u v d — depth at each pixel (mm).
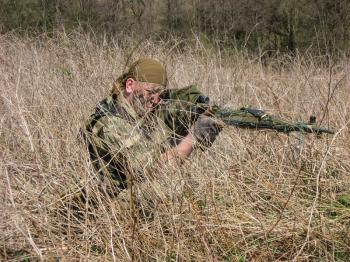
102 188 2885
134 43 6133
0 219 2836
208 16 11797
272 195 3186
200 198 3094
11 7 11727
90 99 4141
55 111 3938
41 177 3248
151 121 3070
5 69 5344
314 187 3396
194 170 3232
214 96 4457
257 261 2703
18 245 2807
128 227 2799
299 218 2955
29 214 2840
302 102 4527
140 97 3078
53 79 4738
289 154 3674
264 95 4688
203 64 5180
